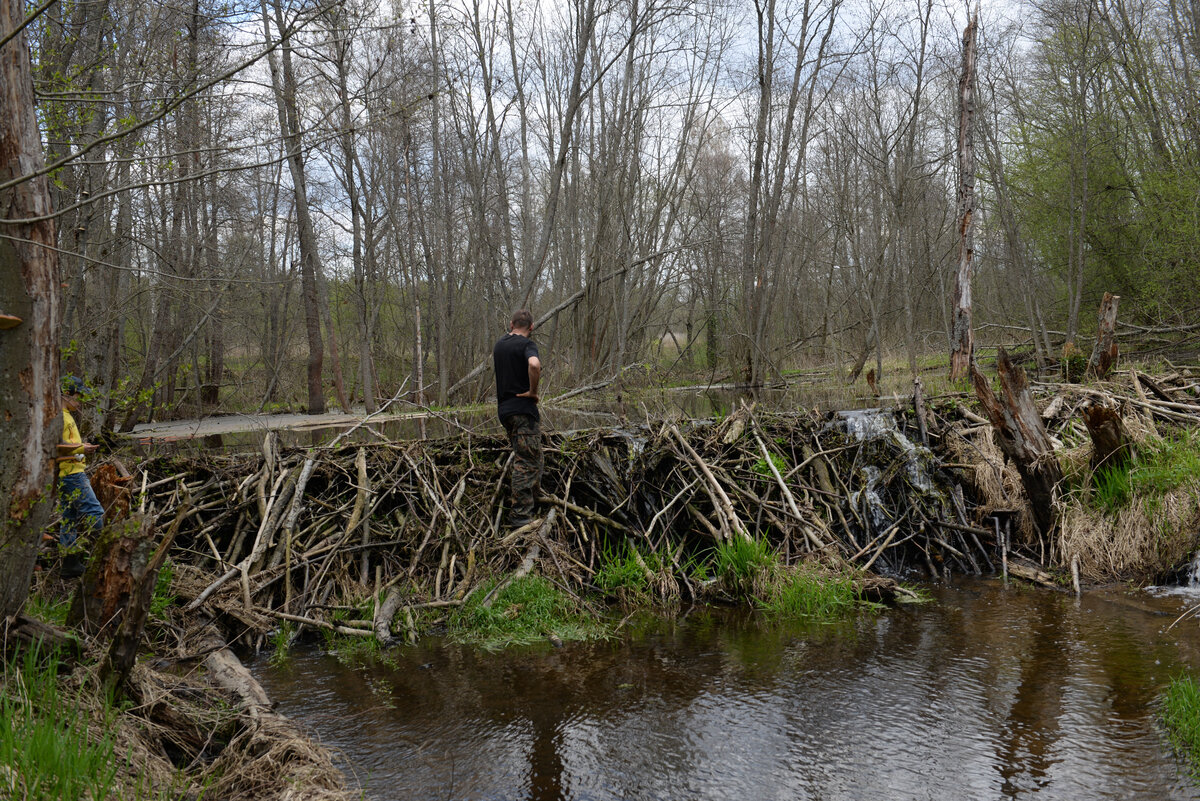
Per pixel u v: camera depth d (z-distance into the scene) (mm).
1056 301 20000
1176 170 16953
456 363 23969
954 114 24531
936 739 4078
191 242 17359
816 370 24500
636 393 18312
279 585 6219
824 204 33406
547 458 7836
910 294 23484
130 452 8992
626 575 6773
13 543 3719
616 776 3740
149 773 3287
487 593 6230
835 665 5148
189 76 6938
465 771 3773
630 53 21078
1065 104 18281
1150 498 7156
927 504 8062
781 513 7543
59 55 6805
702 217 28516
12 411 3711
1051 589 6832
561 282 25094
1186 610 6004
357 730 4238
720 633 5883
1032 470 7492
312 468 7230
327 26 6168
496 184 24625
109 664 3744
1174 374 10398
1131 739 3986
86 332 11648
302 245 20125
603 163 22875
